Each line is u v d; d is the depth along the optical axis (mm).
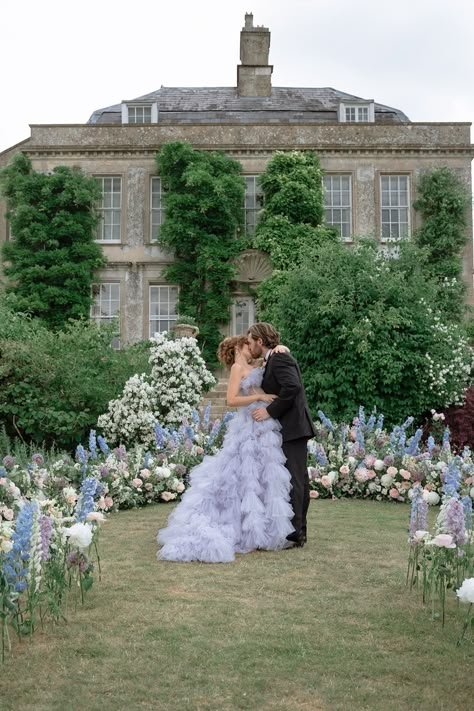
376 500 7781
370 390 12062
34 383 10539
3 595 3301
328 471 7977
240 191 20359
